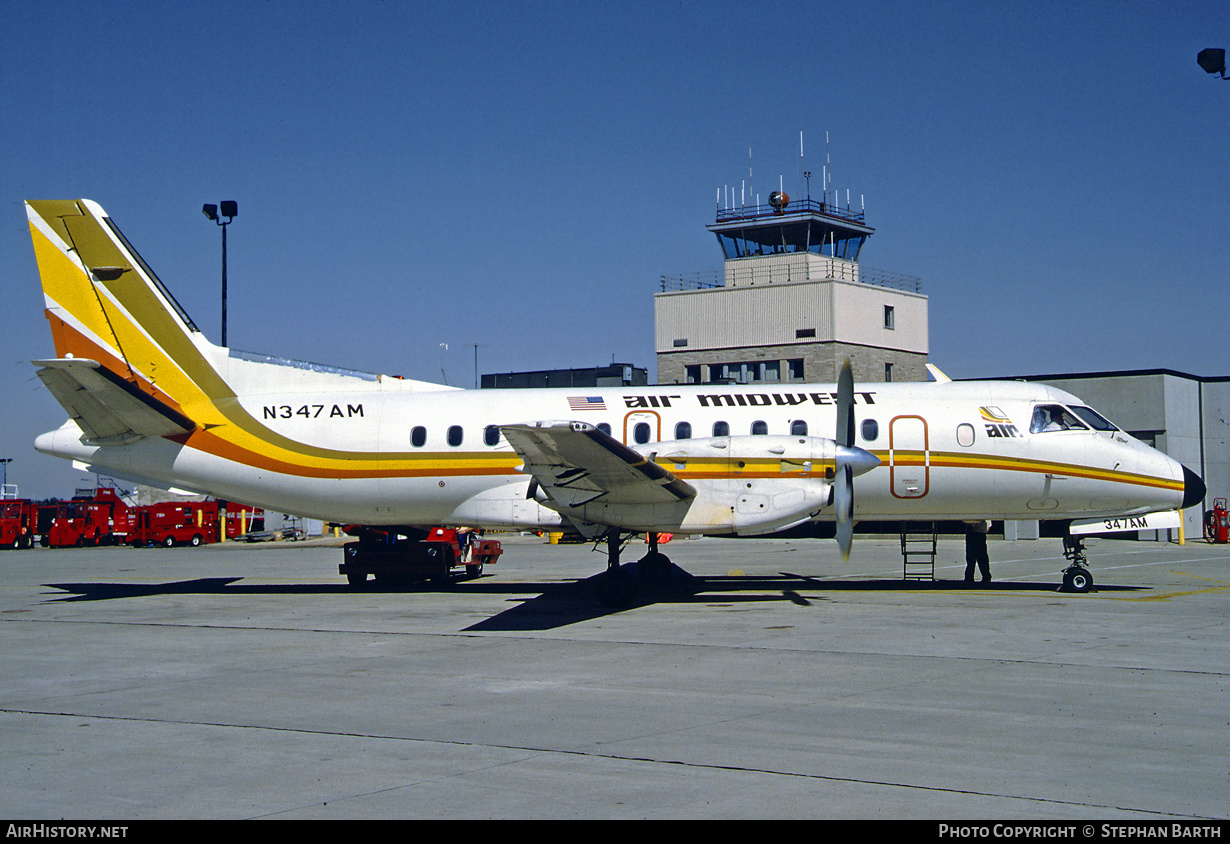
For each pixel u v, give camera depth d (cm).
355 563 2241
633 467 1628
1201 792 699
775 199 5412
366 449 1992
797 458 1728
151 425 2011
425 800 698
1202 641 1337
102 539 4494
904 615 1616
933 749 812
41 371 1831
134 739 881
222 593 2153
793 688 1059
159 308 2048
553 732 883
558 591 2122
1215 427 4091
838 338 5091
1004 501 1905
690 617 1631
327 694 1065
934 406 1912
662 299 5544
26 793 725
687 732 877
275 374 2091
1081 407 1927
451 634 1490
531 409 1975
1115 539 3850
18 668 1255
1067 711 941
